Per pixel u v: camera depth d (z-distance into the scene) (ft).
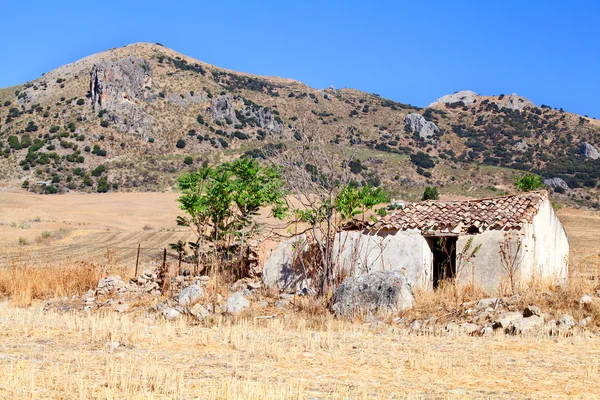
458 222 69.00
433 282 71.26
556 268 77.77
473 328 50.62
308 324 54.19
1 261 115.44
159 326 50.65
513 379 34.27
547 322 50.70
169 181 418.51
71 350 38.96
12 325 46.80
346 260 71.46
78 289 75.36
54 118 526.16
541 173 537.65
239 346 41.70
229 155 503.20
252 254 76.95
